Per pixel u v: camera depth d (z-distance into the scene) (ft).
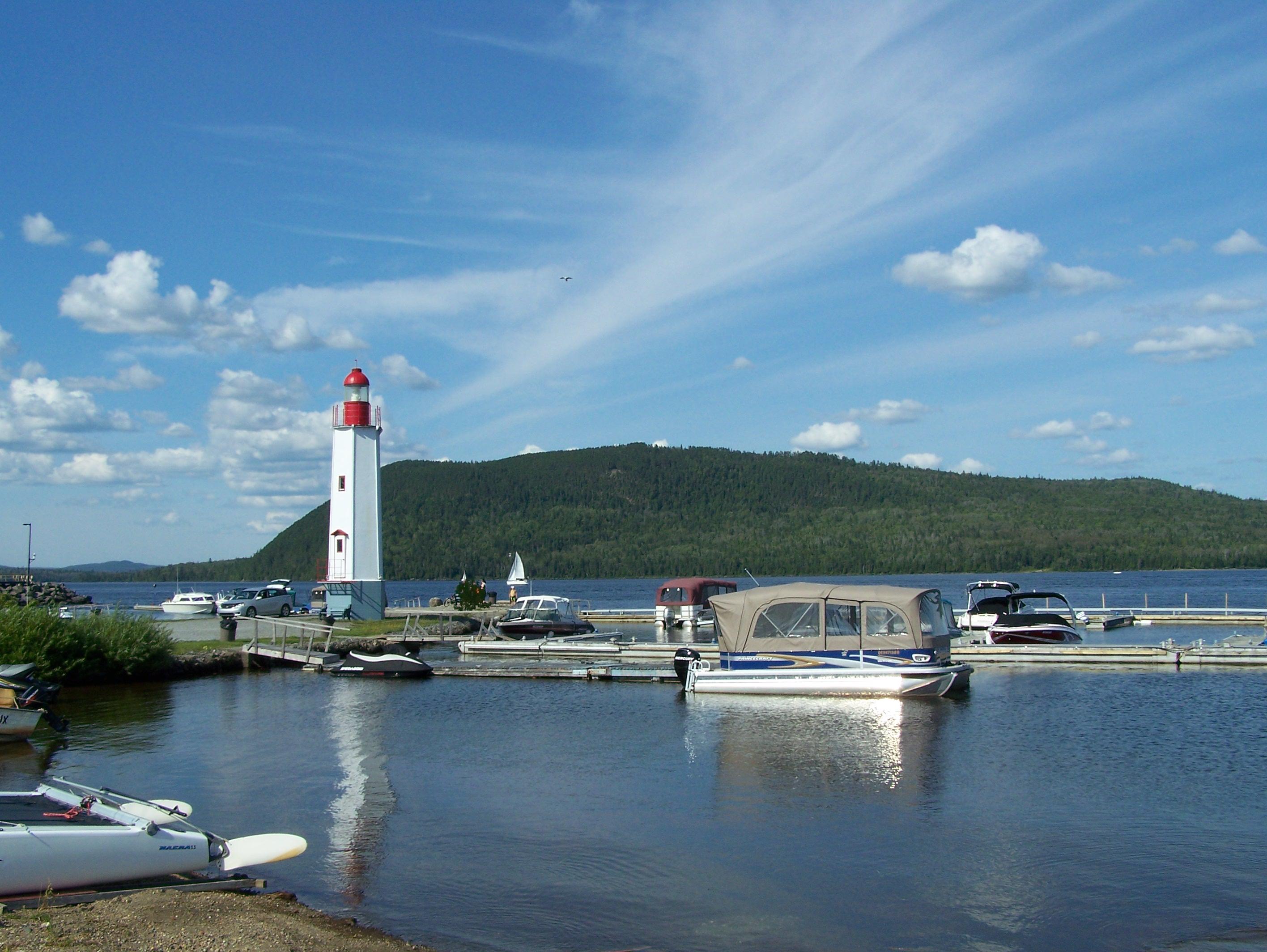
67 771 65.31
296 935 36.06
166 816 43.55
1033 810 54.39
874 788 59.41
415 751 71.82
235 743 75.41
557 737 76.89
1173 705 88.38
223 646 130.72
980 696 93.81
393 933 37.96
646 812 54.70
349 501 172.45
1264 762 65.46
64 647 106.11
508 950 36.40
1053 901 41.19
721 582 185.68
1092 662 117.91
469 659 135.54
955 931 38.19
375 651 144.66
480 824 52.60
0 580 345.92
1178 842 48.75
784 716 84.28
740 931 38.17
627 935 37.78
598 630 183.32
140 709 92.68
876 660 92.38
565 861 46.50
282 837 45.57
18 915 36.32
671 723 81.87
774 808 55.26
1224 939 37.37
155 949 33.68
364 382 174.60
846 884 43.27
